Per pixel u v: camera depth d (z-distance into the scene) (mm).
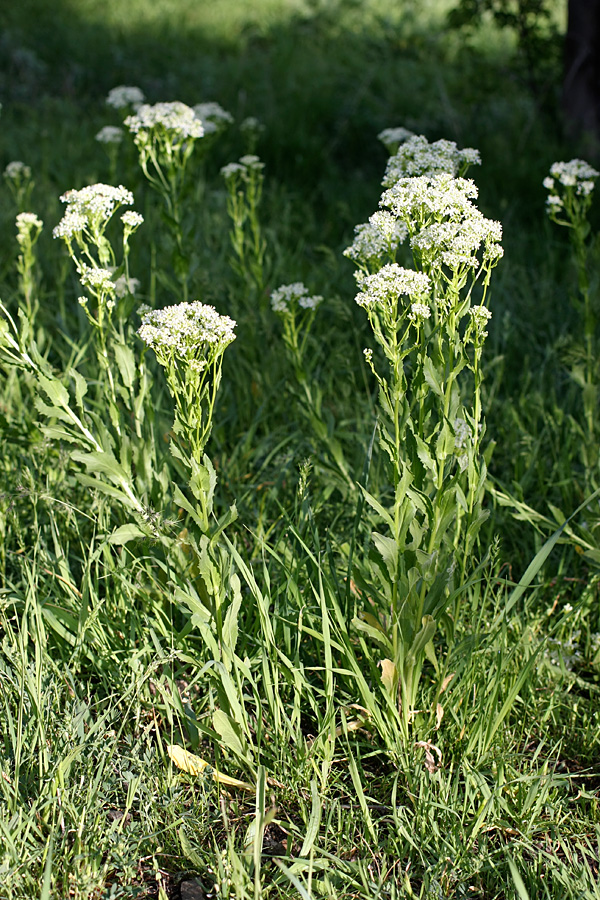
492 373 3906
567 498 3016
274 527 2756
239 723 2064
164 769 2082
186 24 12320
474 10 8180
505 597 2395
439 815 1981
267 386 3762
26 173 4578
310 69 9922
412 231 2113
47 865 1673
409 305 2010
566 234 5625
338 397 3836
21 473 2834
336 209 6039
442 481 2059
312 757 2107
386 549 2045
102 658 2309
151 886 1899
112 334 2498
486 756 2129
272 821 2008
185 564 2197
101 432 2316
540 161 6695
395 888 1806
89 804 1899
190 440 1996
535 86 8336
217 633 2125
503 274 4668
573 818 2025
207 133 4074
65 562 2449
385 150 7570
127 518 2623
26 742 2037
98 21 11516
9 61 9367
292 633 2387
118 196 2406
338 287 4605
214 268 4629
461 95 8547
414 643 2088
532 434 3428
